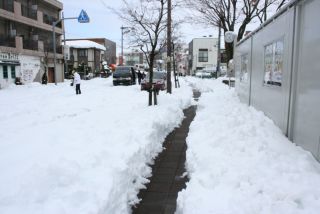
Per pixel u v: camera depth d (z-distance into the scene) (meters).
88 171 4.52
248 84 10.63
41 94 21.42
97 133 7.11
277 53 6.62
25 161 5.06
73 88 27.53
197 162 5.05
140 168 5.49
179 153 6.89
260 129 6.04
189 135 7.20
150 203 4.49
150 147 6.61
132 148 5.75
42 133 7.54
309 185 3.55
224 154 4.97
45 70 37.19
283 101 5.96
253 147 5.05
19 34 34.28
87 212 3.40
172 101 13.35
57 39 43.81
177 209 4.04
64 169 4.36
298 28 5.21
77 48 61.94
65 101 16.31
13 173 4.48
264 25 7.97
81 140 6.46
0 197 3.67
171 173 5.66
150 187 5.05
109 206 3.80
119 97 17.50
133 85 31.77
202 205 3.51
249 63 10.50
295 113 5.33
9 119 10.84
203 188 3.98
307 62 4.80
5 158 5.34
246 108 9.45
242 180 3.92
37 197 3.65
